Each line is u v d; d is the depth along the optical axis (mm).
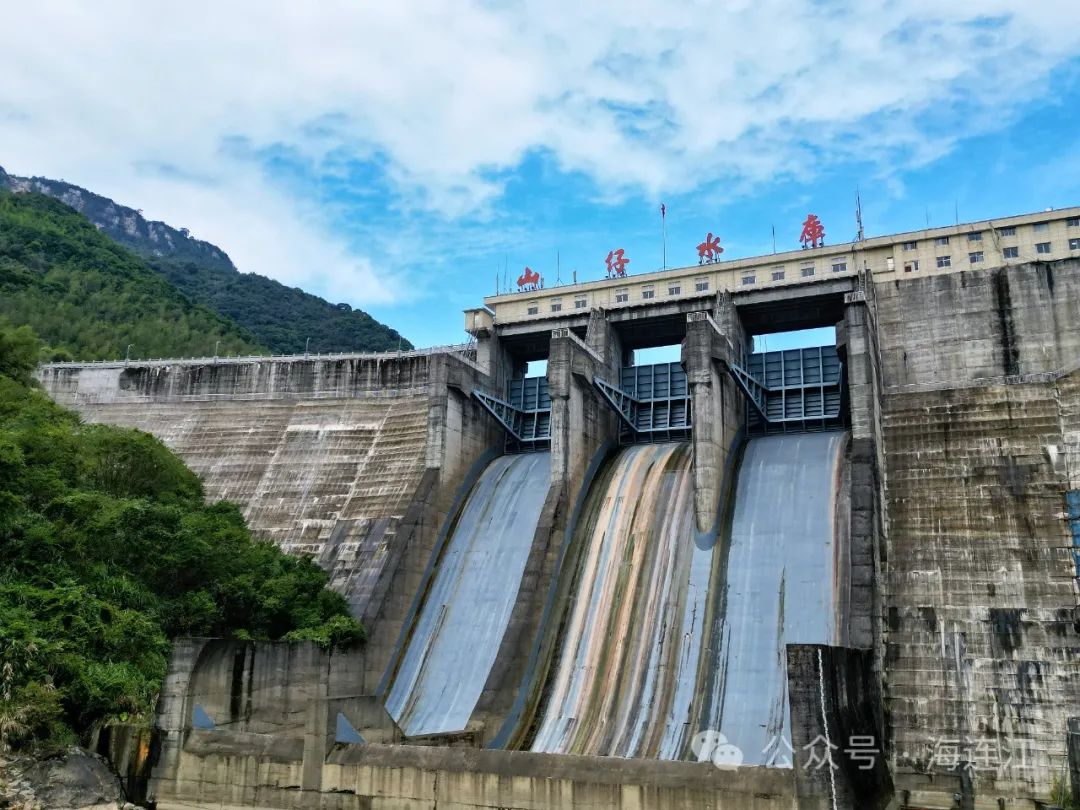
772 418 52281
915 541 38812
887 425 44281
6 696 30312
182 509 45375
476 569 47000
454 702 40469
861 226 58344
